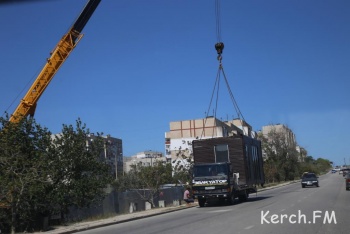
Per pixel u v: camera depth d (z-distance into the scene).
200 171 28.05
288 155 98.69
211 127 97.31
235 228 15.24
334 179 83.94
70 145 23.44
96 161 24.86
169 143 104.19
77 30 27.67
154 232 15.84
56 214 23.06
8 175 19.53
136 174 41.44
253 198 35.16
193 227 16.50
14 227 19.45
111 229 19.12
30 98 26.47
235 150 28.95
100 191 24.88
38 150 22.50
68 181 23.39
